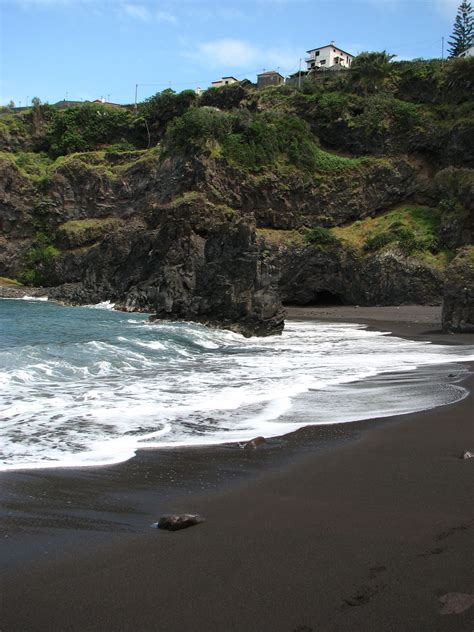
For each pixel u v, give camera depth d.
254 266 30.14
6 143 78.88
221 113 64.31
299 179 60.28
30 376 14.12
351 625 3.60
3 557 4.60
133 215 66.56
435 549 4.60
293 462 7.26
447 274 29.16
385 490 6.13
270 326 29.19
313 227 60.31
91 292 53.09
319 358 19.50
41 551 4.72
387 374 15.20
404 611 3.72
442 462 7.14
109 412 10.31
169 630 3.62
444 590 3.96
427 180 60.53
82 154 72.38
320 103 65.88
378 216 61.34
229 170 59.66
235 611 3.80
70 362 16.23
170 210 51.06
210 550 4.71
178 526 5.18
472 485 6.23
